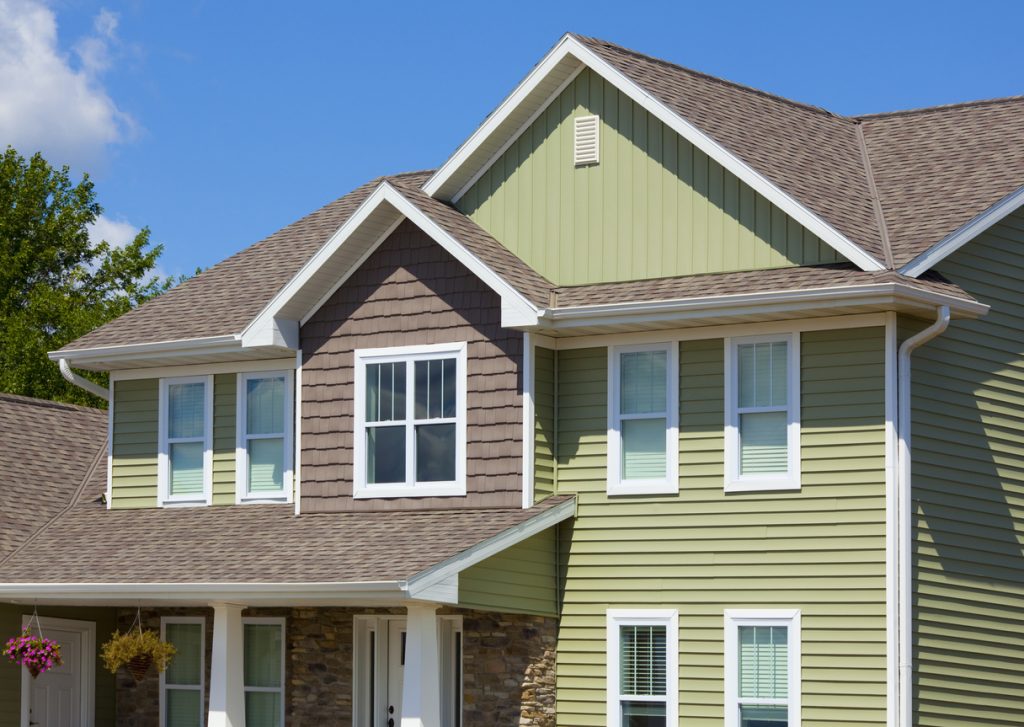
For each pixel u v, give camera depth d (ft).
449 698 81.00
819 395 74.08
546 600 78.28
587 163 81.92
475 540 74.23
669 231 79.36
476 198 84.84
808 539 73.56
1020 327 80.12
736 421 75.87
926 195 80.18
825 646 72.59
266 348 85.25
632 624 77.15
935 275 75.46
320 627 83.92
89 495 96.89
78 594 80.18
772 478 74.84
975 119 88.07
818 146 85.71
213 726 76.95
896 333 72.90
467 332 80.74
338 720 82.58
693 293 75.61
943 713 72.95
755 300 72.84
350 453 83.15
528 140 83.71
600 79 82.07
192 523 87.40
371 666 83.30
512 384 79.25
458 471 80.07
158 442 91.81
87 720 92.12
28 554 87.97
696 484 76.48
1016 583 77.41
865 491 72.54
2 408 102.32
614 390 79.05
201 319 90.79
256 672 86.02
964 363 76.69
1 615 88.33
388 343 82.74
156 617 91.09
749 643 74.59
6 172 173.68
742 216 77.56
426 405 81.46
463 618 79.10
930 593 73.10
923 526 73.20
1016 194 77.56
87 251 177.47
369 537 78.23
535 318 76.64
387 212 82.53
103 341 91.91
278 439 88.02
